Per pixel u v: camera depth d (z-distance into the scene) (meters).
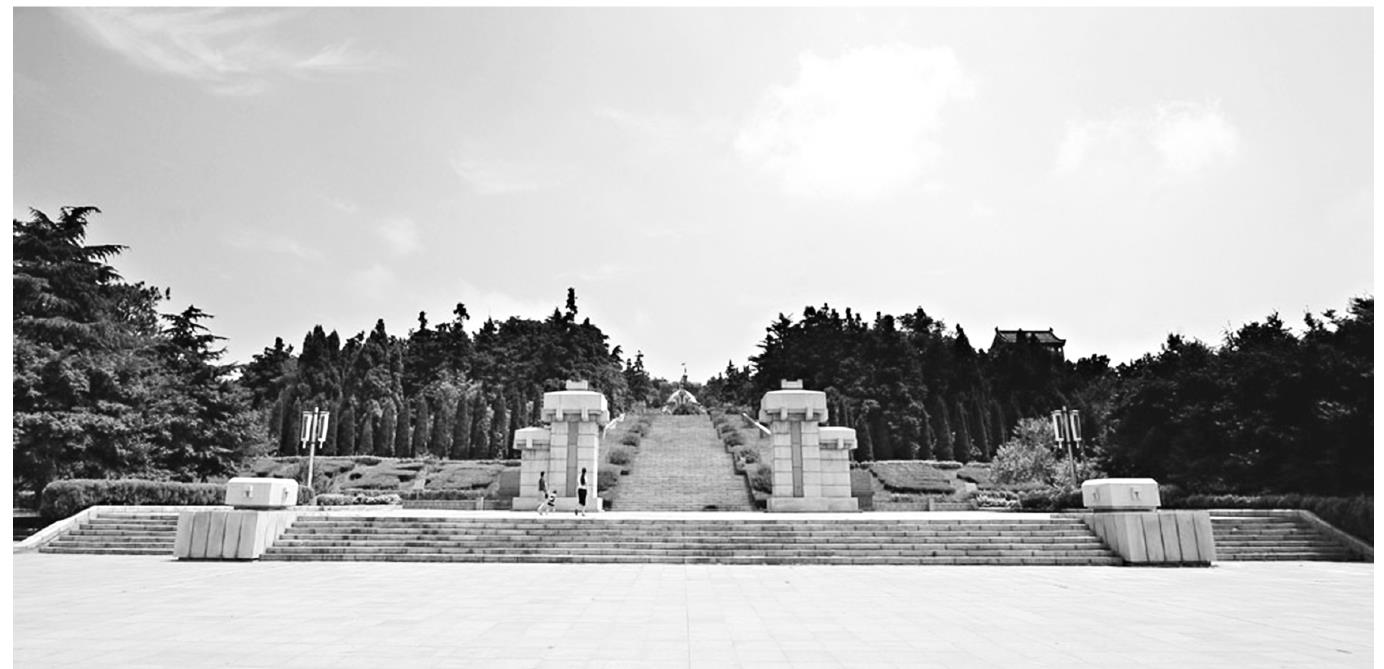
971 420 68.88
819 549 19.78
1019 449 47.69
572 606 11.17
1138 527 18.95
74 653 7.47
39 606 10.91
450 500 37.91
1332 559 20.83
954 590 13.55
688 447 51.88
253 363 78.81
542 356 84.38
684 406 82.50
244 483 19.91
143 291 46.53
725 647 7.98
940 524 21.08
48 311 33.03
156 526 22.28
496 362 87.81
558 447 30.88
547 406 30.97
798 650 7.81
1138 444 34.72
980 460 66.44
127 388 31.42
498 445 68.19
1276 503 25.08
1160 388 34.19
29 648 7.73
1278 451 28.81
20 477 28.69
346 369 76.81
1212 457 30.78
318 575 15.73
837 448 31.36
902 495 44.81
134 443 30.42
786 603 11.62
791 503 30.03
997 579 15.52
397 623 9.48
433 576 15.66
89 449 29.12
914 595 12.77
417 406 70.31
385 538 20.31
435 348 90.06
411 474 52.00
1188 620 9.91
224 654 7.47
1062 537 20.33
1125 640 8.41
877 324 83.31
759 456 45.41
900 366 72.88
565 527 21.09
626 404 99.12
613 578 15.45
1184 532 18.83
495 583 14.37
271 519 19.92
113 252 35.94
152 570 16.61
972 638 8.55
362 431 66.19
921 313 102.56
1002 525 21.03
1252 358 30.62
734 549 19.88
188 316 51.34
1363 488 26.31
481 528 21.00
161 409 34.09
